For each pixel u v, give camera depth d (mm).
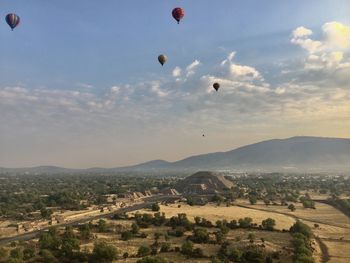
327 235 191250
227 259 135875
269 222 193250
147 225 194500
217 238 162500
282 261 138000
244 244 156625
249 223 199125
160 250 149500
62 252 139625
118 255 143125
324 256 150750
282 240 166875
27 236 192750
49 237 155500
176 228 188000
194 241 163250
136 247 155000
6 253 135500
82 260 136000
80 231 178750
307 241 160000
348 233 197000
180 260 137750
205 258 140500
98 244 145250
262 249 149500
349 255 153000
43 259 133625
